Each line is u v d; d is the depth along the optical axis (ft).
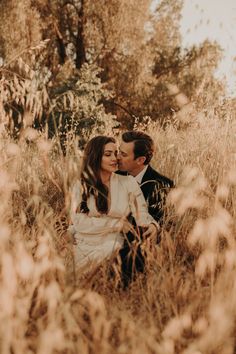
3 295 6.27
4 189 8.68
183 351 6.08
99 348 6.21
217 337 5.88
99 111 42.29
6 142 10.29
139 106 63.46
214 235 7.23
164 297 7.46
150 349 6.14
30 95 8.91
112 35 63.93
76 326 6.20
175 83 59.77
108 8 63.57
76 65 68.95
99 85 49.96
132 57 64.54
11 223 8.92
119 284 8.69
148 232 10.16
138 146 11.81
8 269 6.54
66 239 9.98
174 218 10.05
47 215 8.13
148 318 6.89
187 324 6.36
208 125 15.52
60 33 67.97
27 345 6.23
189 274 8.08
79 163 9.12
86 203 10.58
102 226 10.32
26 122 8.93
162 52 67.26
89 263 9.19
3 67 9.73
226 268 7.29
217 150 13.53
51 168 12.92
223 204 10.53
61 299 6.68
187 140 15.74
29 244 8.03
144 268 8.88
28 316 6.83
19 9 57.47
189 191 8.50
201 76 57.57
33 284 6.91
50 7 65.26
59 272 7.64
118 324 6.99
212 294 6.70
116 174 10.81
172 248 8.78
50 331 5.94
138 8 63.46
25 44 56.24
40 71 9.52
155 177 11.89
